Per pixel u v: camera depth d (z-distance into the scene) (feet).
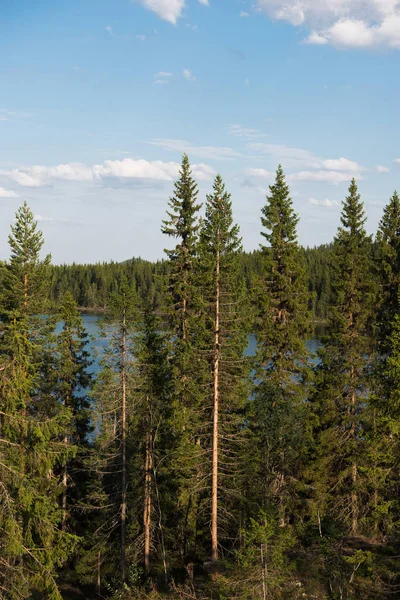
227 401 77.36
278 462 85.46
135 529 86.07
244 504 81.35
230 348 76.79
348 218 95.04
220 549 83.30
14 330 50.29
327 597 53.16
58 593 47.44
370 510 83.46
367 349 88.58
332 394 87.51
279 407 82.74
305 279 92.17
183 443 83.30
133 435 85.35
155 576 79.66
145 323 88.89
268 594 43.96
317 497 85.87
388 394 61.21
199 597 57.26
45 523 47.85
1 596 46.37
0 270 100.07
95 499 89.97
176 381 87.20
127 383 77.25
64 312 101.04
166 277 94.63
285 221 91.56
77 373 100.78
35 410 94.84
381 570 57.67
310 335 93.45
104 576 87.25
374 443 60.34
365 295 91.61
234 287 87.76
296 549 69.72
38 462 48.65
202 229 90.07
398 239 92.48
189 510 84.74
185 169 93.71
